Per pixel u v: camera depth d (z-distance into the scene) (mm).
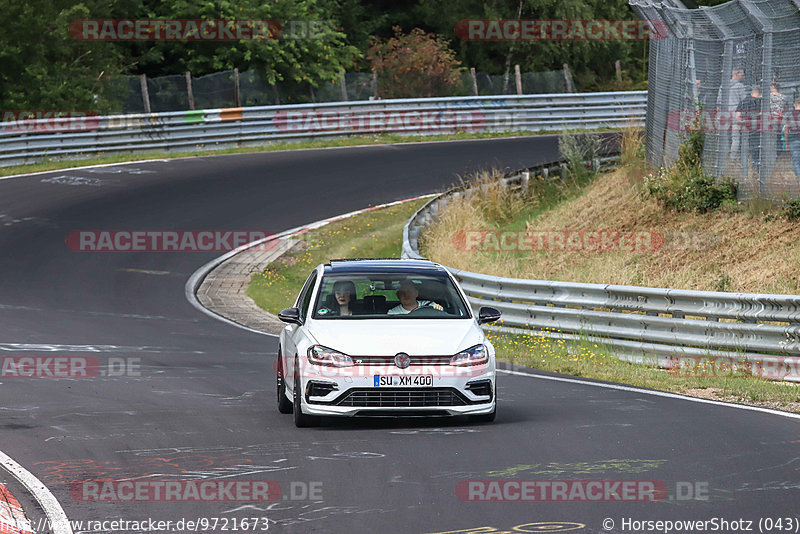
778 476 28453
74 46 154125
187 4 168875
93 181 117500
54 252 90000
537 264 80312
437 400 35750
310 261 93188
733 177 75500
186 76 151000
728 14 73312
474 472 29484
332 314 38875
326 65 173250
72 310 72000
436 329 37250
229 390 45469
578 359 54062
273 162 130750
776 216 69375
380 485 28203
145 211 105438
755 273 63656
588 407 40156
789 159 69312
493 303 64375
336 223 103188
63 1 152250
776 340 48688
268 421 38031
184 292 81375
